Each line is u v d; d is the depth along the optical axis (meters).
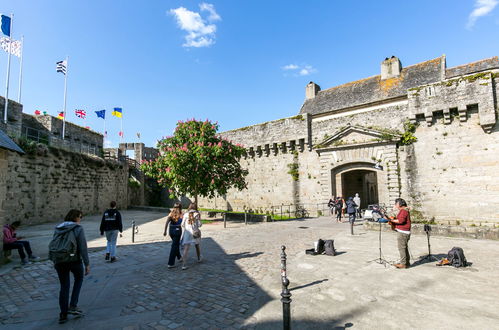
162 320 4.21
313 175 22.69
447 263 6.97
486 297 4.94
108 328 3.97
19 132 18.80
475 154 15.83
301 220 18.11
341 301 4.88
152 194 36.56
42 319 4.30
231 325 4.03
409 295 5.09
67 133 26.98
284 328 3.59
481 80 15.70
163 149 18.14
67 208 20.64
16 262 7.85
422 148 17.53
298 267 7.07
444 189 16.59
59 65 26.45
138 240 11.45
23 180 16.36
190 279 6.21
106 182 26.50
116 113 35.81
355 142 20.19
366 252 8.59
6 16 20.36
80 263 4.47
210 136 17.42
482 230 10.47
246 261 7.75
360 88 23.88
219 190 18.42
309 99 27.66
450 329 3.84
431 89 17.31
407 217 6.87
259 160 26.67
